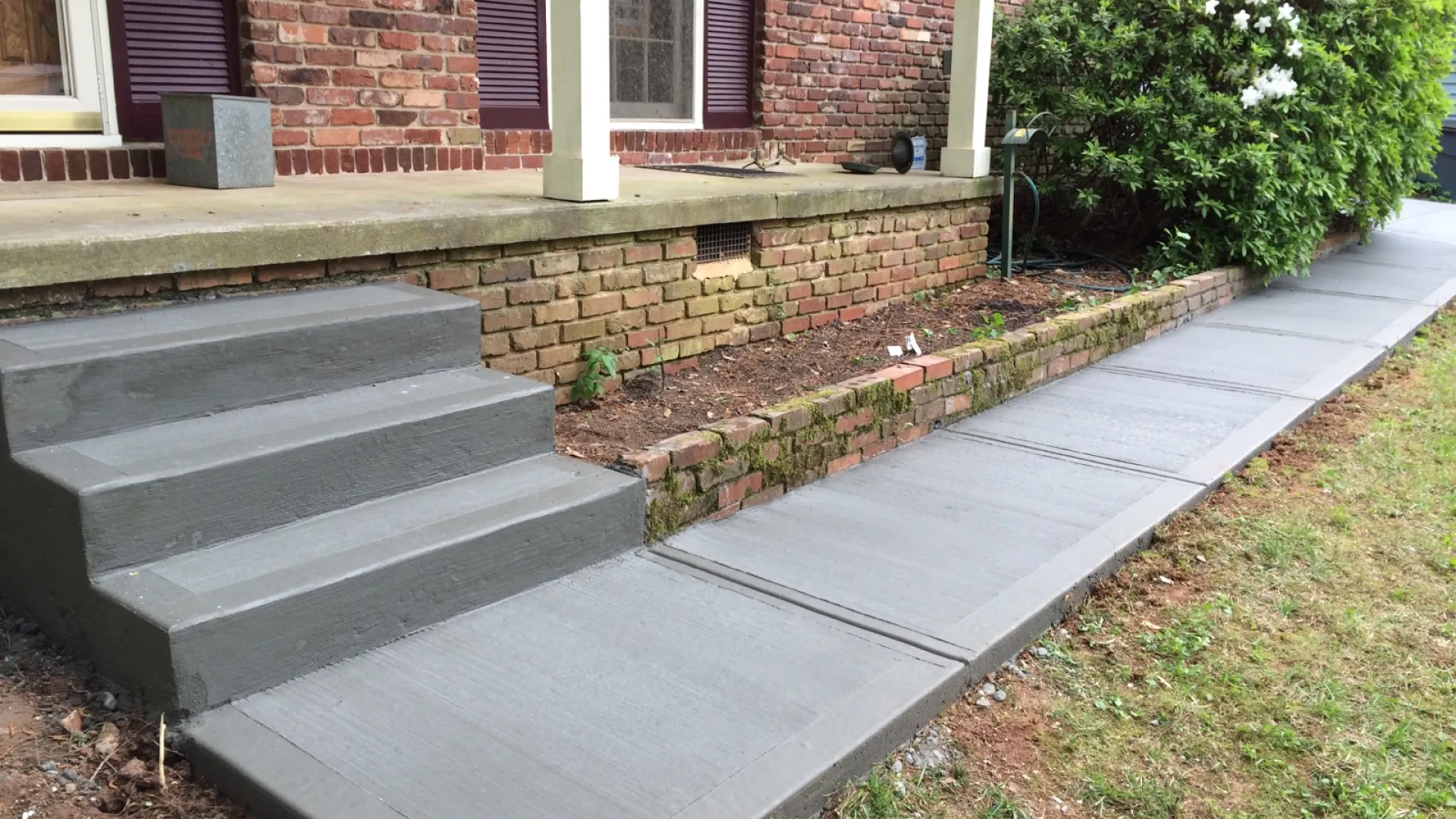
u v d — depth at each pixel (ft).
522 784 6.84
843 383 13.57
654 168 20.42
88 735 7.31
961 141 21.22
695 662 8.48
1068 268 23.40
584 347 13.71
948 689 8.42
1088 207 23.07
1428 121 27.02
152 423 8.93
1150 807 7.52
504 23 19.06
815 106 24.34
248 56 15.25
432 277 12.10
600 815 6.57
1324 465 14.12
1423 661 9.48
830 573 10.21
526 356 13.08
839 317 18.10
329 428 9.14
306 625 7.92
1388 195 27.53
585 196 13.50
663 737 7.43
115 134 14.60
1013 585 10.03
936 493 12.46
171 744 7.22
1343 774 7.93
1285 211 22.44
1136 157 22.24
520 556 9.46
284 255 10.70
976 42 20.57
